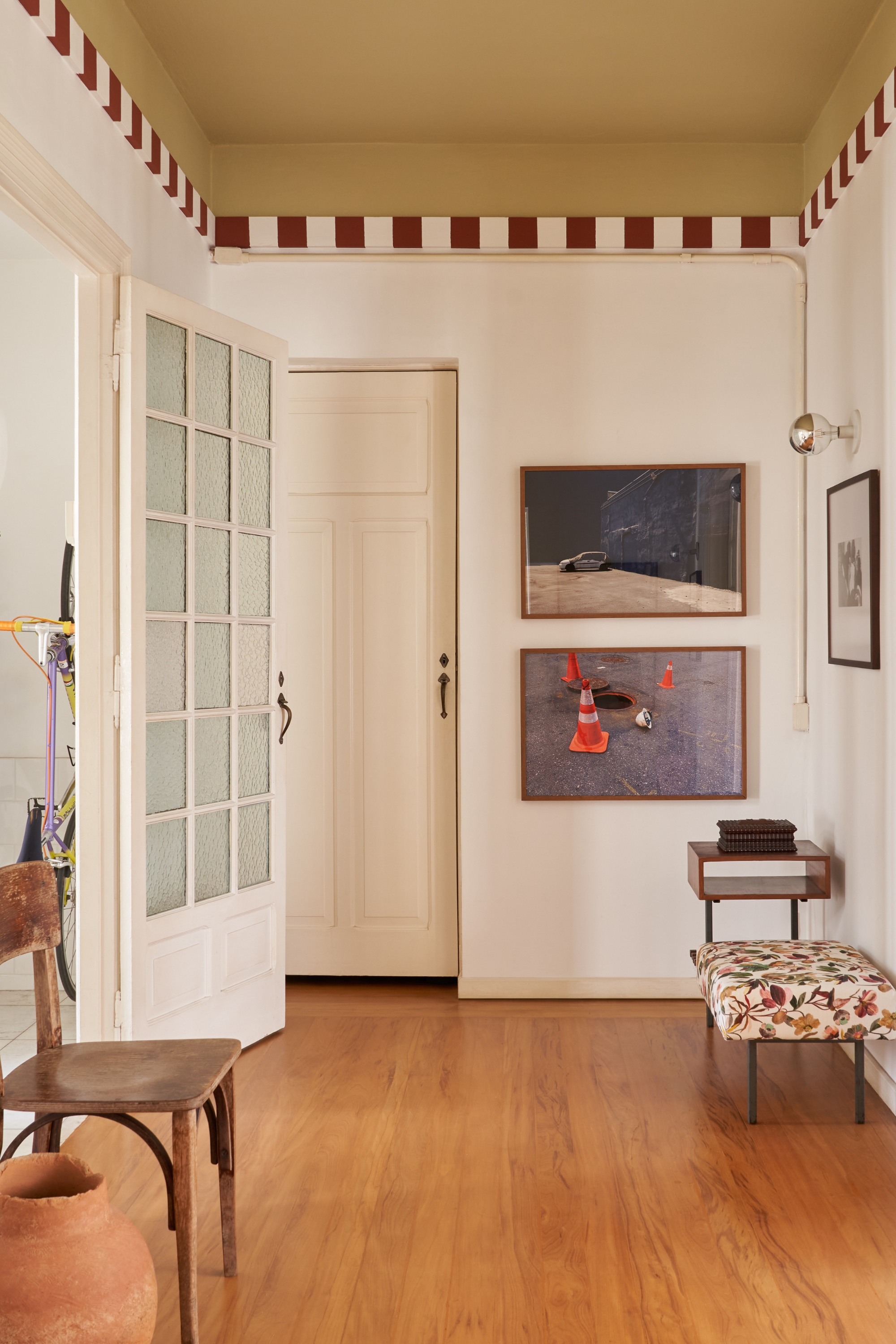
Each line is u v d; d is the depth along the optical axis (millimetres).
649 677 3939
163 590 3186
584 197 3926
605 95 3562
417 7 3051
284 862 3676
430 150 3928
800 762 3939
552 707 3953
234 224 3912
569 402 3930
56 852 4012
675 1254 2230
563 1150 2727
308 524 4176
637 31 3176
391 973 4211
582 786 3945
